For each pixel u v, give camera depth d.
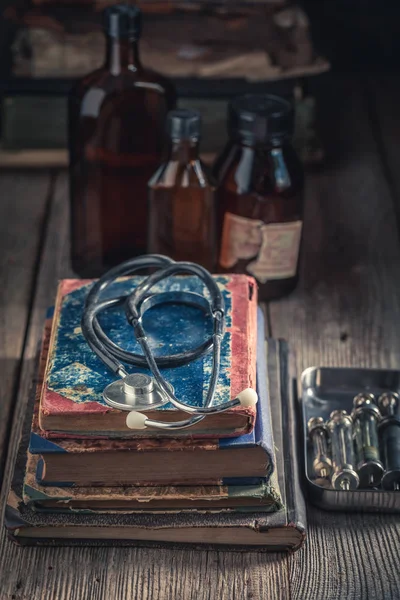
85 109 1.09
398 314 1.12
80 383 0.80
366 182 1.35
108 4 1.28
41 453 0.79
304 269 1.19
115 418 0.78
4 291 1.14
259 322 0.94
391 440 0.90
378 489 0.88
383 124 1.50
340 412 0.92
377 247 1.23
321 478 0.89
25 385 1.00
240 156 1.06
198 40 1.30
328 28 1.73
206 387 0.80
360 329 1.10
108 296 0.89
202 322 0.86
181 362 0.81
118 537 0.83
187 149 1.02
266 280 1.11
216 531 0.83
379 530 0.86
